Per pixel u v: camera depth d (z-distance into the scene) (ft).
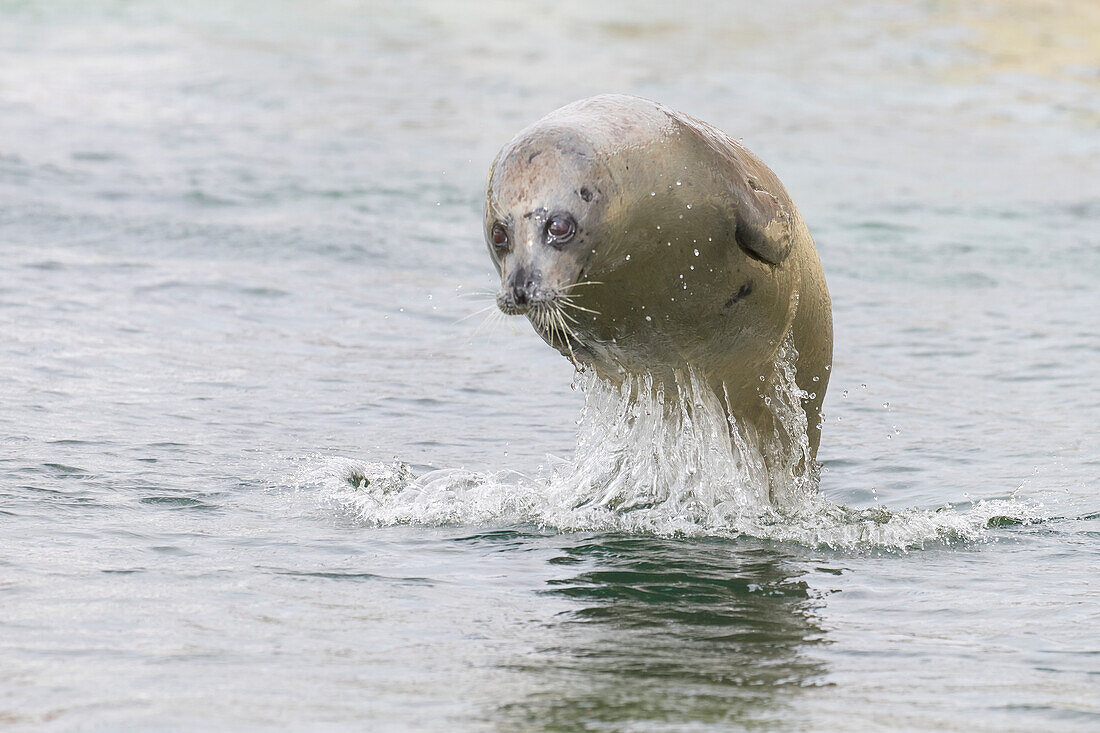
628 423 95.55
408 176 233.55
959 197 237.86
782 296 88.43
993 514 93.50
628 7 442.91
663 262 83.71
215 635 64.54
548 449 111.65
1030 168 262.88
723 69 344.69
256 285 168.35
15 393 118.32
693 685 59.41
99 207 200.13
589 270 82.43
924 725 55.06
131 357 134.51
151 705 54.90
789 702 57.57
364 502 93.45
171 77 302.66
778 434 96.07
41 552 77.77
